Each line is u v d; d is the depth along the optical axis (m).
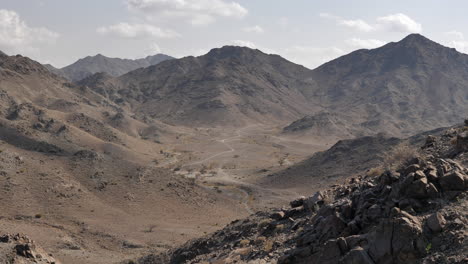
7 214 66.12
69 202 75.62
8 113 163.62
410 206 13.13
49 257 31.28
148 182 90.56
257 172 148.75
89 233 63.56
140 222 72.31
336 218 14.45
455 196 12.98
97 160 94.50
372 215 13.67
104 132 196.12
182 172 152.25
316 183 116.00
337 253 12.57
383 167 19.39
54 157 95.81
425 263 10.91
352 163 121.81
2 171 78.00
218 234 26.36
